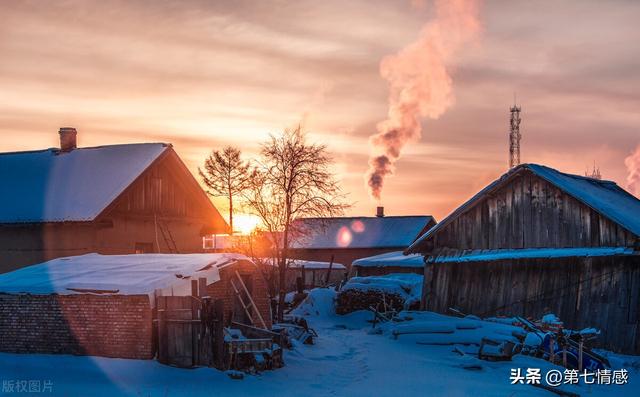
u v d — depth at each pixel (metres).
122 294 21.34
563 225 31.55
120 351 21.38
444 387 21.22
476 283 33.81
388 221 80.62
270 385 20.17
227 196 58.34
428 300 35.41
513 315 32.25
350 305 42.88
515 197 33.31
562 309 30.69
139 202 35.88
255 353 21.81
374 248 77.00
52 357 21.36
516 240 33.00
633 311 28.50
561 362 25.17
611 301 29.22
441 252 35.38
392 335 31.62
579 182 34.94
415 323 31.56
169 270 23.09
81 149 39.09
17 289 22.23
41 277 23.42
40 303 22.03
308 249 78.31
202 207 40.00
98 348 21.53
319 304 43.97
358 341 31.45
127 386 18.84
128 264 24.75
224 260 25.19
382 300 42.00
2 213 34.50
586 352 24.95
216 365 20.97
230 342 21.39
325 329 38.66
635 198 38.53
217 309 21.08
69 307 21.81
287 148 39.62
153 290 21.50
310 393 19.64
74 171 37.03
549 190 32.22
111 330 21.47
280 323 32.03
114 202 33.72
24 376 19.47
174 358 20.97
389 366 24.78
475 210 34.47
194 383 19.53
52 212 33.81
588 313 29.81
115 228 34.38
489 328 30.12
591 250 30.23
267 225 39.81
